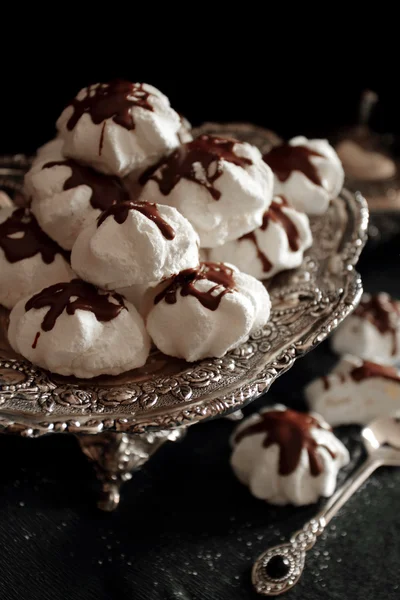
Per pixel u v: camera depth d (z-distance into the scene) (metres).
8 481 0.50
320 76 0.84
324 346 0.60
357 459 0.52
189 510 0.49
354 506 0.50
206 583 0.46
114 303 0.45
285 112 0.85
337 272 0.50
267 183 0.49
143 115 0.47
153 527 0.48
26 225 0.48
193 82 0.83
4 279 0.47
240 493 0.50
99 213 0.47
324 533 0.48
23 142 0.80
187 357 0.45
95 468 0.50
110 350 0.44
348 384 0.54
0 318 0.48
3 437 0.52
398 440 0.53
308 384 0.55
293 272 0.51
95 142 0.47
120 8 0.76
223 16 0.78
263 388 0.43
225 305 0.44
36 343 0.44
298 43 0.81
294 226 0.51
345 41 0.80
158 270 0.44
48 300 0.44
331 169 0.55
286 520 0.49
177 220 0.45
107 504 0.48
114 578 0.46
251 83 0.84
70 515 0.48
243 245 0.49
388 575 0.47
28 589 0.45
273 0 0.77
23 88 0.80
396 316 0.58
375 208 0.68
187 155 0.48
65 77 0.80
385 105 0.84
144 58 0.81
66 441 0.52
